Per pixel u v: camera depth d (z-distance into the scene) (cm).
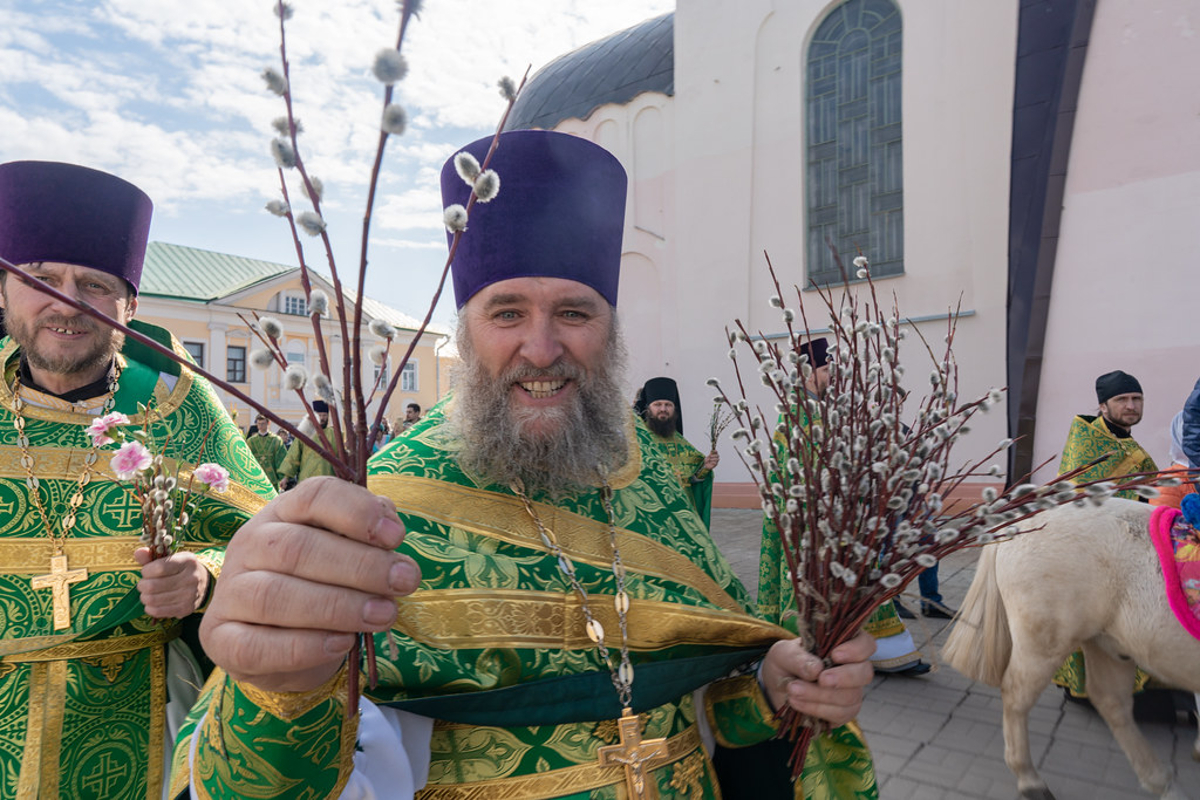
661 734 118
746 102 1294
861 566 106
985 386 1031
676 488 151
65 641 181
